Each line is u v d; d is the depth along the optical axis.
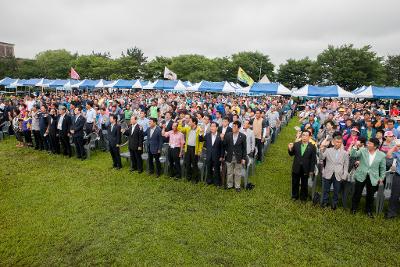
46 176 8.55
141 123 10.59
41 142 11.84
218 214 6.28
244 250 4.97
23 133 12.41
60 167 9.54
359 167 6.37
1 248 4.91
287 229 5.70
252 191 7.69
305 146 6.84
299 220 6.11
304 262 4.68
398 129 8.48
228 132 7.79
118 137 9.27
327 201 6.80
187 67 70.25
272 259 4.76
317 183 8.28
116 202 6.79
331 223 6.00
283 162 10.77
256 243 5.20
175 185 8.00
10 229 5.50
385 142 7.69
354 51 56.12
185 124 8.70
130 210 6.39
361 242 5.33
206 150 8.02
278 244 5.17
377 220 6.17
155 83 30.47
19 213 6.15
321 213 6.45
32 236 5.28
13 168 9.32
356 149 6.96
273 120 14.29
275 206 6.74
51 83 36.78
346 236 5.51
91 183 8.02
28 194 7.15
